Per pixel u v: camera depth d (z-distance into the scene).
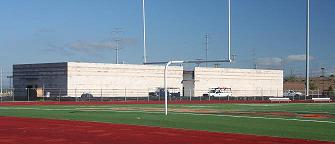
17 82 70.19
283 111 35.84
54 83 66.06
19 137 17.20
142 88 72.69
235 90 81.94
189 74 77.69
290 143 15.48
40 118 26.94
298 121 25.00
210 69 79.12
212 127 21.19
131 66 71.50
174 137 17.22
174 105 48.72
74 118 26.91
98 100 59.72
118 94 69.88
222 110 37.28
